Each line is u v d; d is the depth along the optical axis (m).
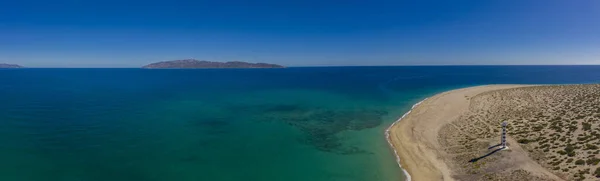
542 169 20.53
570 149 22.25
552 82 111.25
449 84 104.31
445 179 22.08
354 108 51.97
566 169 19.80
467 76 163.25
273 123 40.69
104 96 70.25
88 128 36.88
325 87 95.88
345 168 24.92
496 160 23.28
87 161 25.88
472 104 48.72
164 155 27.61
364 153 28.44
